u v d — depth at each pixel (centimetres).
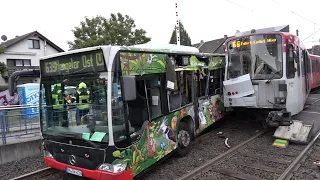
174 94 641
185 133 683
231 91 856
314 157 628
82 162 471
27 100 1430
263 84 802
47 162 541
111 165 438
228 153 670
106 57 441
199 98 783
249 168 580
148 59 543
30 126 887
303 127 770
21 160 758
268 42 805
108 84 439
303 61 973
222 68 948
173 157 676
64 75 502
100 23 2561
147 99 537
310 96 1750
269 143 764
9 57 2570
